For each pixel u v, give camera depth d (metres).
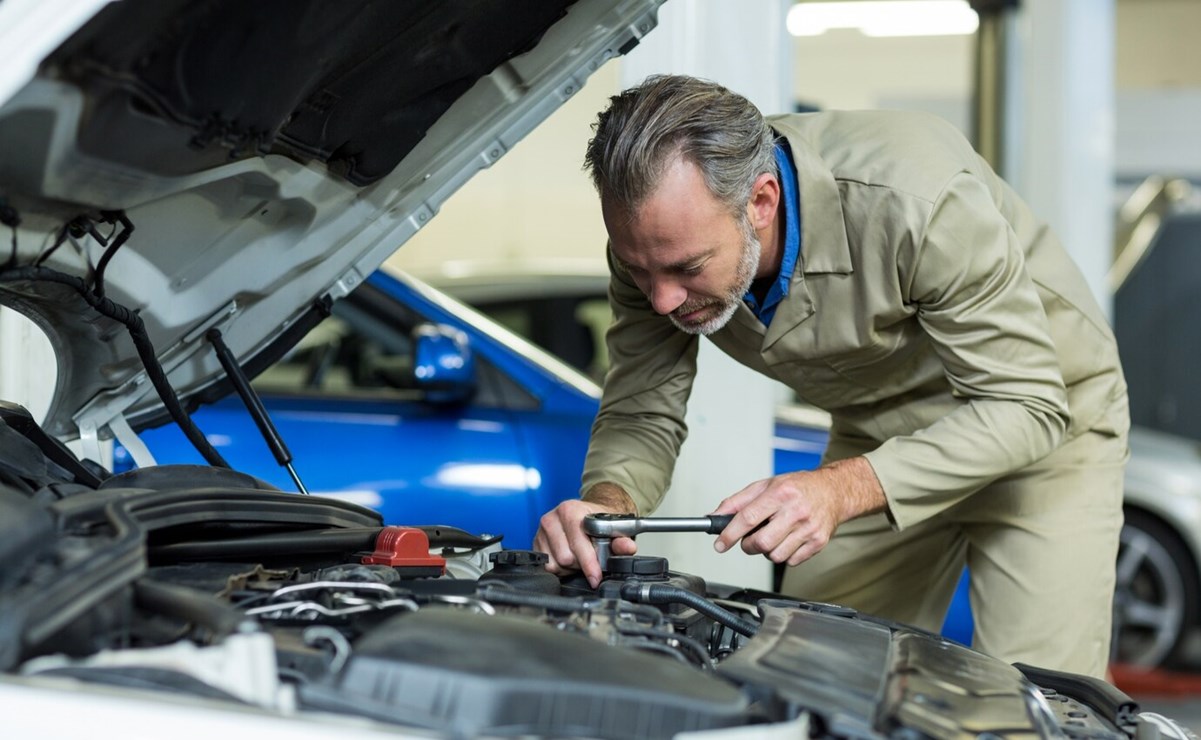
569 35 1.66
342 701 0.89
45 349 2.02
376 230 1.79
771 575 2.89
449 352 3.12
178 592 1.03
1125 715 1.34
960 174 1.77
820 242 1.82
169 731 0.82
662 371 2.16
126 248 1.53
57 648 0.96
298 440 3.05
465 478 3.05
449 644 0.95
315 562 1.45
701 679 0.98
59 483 1.44
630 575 1.51
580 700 0.90
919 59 9.26
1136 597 5.10
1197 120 8.59
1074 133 5.16
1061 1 5.12
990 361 1.81
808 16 8.66
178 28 1.14
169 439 2.97
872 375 2.02
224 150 1.39
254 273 1.70
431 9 1.39
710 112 1.62
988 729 1.06
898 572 2.32
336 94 1.46
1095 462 2.14
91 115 1.17
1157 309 7.36
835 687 1.04
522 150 6.62
